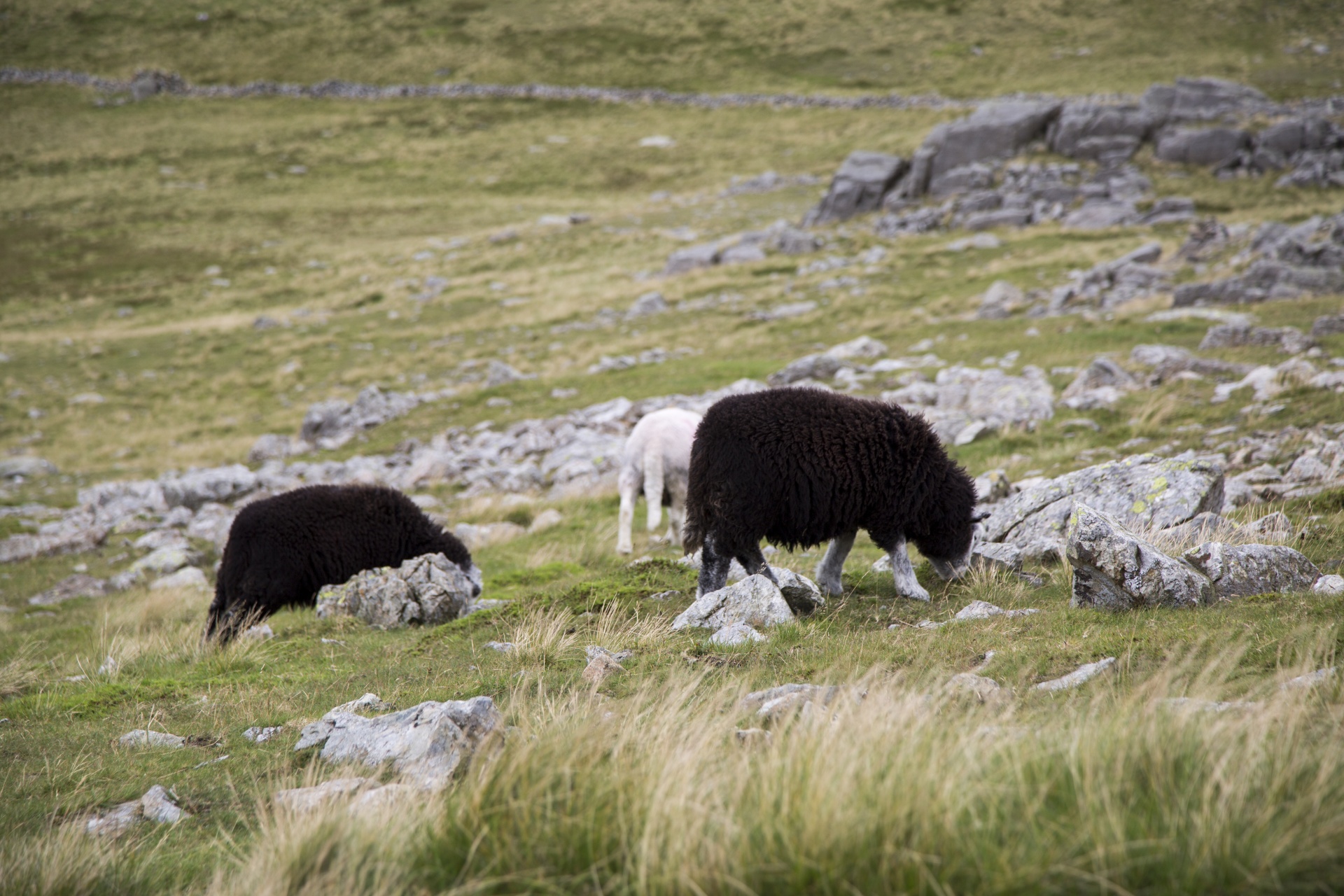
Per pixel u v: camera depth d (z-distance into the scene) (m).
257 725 7.68
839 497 9.10
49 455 32.03
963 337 30.25
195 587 17.27
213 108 102.00
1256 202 46.97
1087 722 4.61
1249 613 7.25
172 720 8.12
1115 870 3.41
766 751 5.00
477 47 110.94
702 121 92.06
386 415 30.95
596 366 34.19
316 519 11.76
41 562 20.50
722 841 3.80
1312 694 5.15
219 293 57.56
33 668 11.51
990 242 45.78
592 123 94.25
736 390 26.44
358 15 118.12
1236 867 3.40
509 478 22.44
